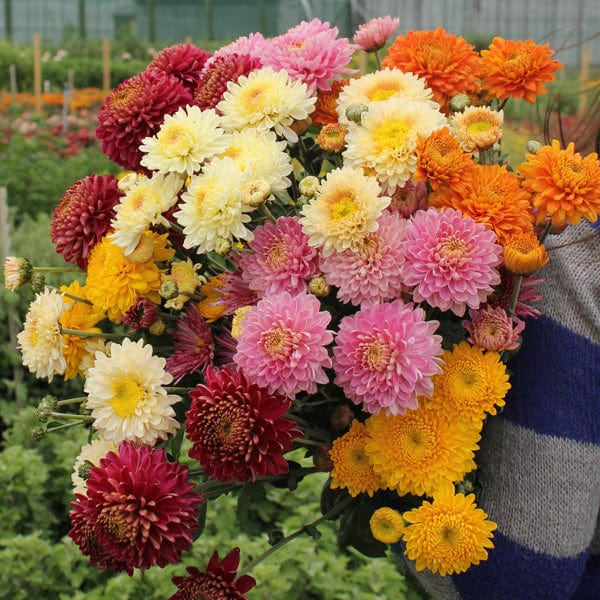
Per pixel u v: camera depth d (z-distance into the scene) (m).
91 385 1.13
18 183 7.17
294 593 2.94
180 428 1.21
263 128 1.19
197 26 28.06
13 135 8.39
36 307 1.23
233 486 1.24
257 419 1.03
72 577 2.94
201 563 2.97
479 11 17.14
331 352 1.15
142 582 2.86
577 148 1.39
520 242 1.04
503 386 1.07
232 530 3.20
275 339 1.04
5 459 3.30
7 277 1.33
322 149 1.22
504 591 1.18
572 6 18.02
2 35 27.70
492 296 1.13
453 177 1.07
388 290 1.07
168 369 1.18
